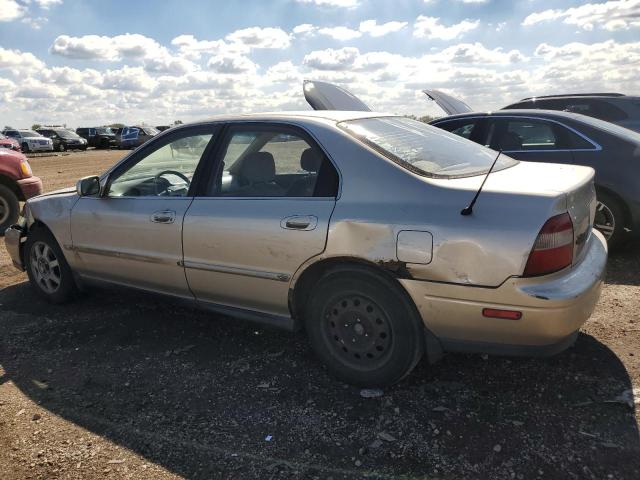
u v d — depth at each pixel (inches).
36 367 142.4
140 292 163.5
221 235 135.7
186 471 100.3
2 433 113.4
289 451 104.7
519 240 103.3
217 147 145.1
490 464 98.2
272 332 158.6
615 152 215.3
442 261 108.6
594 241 128.5
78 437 111.4
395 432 108.8
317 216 122.0
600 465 96.4
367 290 118.7
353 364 125.2
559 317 103.4
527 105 379.9
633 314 159.5
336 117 137.6
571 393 118.9
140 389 129.6
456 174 121.6
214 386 129.6
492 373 129.3
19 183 316.5
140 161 159.6
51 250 182.2
